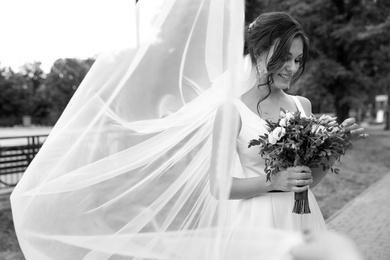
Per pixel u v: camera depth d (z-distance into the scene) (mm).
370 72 15945
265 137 1618
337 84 15094
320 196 6652
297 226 1694
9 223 5027
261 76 1755
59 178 1752
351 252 760
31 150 7996
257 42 1690
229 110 1147
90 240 1754
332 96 15172
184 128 1771
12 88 42312
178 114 1768
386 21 13344
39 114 43000
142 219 1756
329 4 14266
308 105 2072
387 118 25031
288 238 969
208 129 1768
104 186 1767
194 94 1802
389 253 4020
